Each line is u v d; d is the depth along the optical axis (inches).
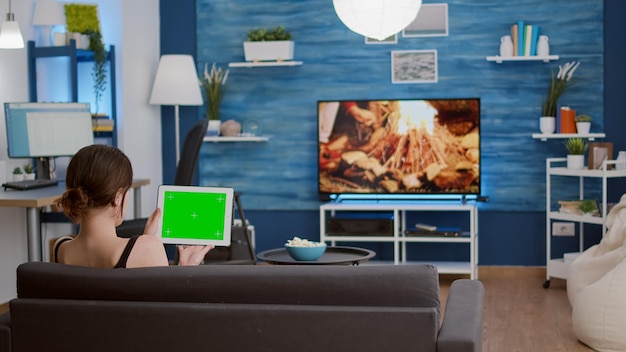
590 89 256.5
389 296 88.7
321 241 257.6
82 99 255.1
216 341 88.9
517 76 260.1
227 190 116.2
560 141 259.0
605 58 255.9
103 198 95.8
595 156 238.1
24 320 92.4
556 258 261.4
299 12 269.9
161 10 277.7
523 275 262.8
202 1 275.1
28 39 232.7
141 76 265.3
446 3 262.2
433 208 252.8
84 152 96.2
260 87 273.0
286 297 90.0
